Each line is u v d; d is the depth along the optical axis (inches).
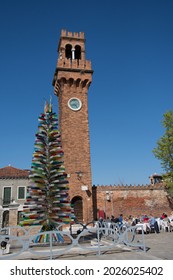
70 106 1497.3
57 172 751.7
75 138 1443.2
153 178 1980.8
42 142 781.9
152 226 931.3
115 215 1418.6
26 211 710.5
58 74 1523.1
